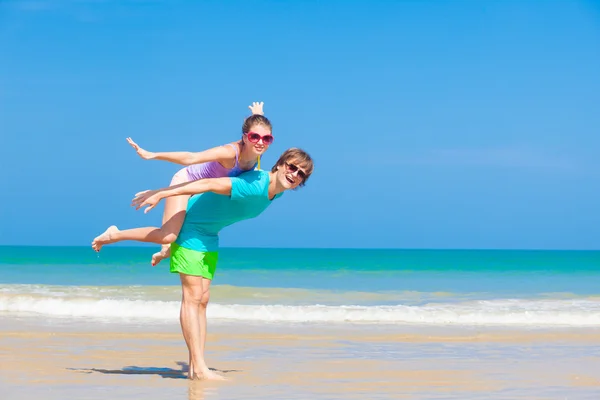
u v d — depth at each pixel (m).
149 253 53.25
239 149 5.46
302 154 5.41
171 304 12.80
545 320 11.99
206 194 5.55
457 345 8.53
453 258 55.12
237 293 17.91
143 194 5.16
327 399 4.91
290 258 50.81
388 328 10.57
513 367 6.68
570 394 5.21
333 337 9.20
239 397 4.91
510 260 49.69
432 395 5.12
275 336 9.22
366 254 69.44
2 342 8.05
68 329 9.58
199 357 5.71
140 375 5.90
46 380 5.57
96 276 24.02
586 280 25.56
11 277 23.52
